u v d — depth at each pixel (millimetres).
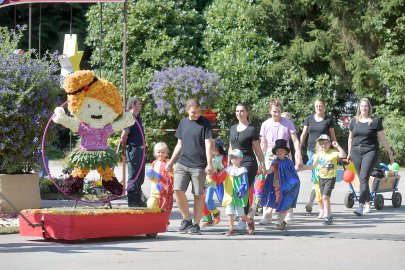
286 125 15500
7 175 15242
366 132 16797
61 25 40156
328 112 34500
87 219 12062
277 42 35250
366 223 15234
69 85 12680
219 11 35469
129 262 10102
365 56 33750
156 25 35094
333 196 21547
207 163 13414
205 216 14523
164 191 14070
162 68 34625
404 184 24828
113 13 35344
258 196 15898
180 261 10242
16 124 15102
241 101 34031
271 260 10422
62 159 33688
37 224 12195
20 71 15133
